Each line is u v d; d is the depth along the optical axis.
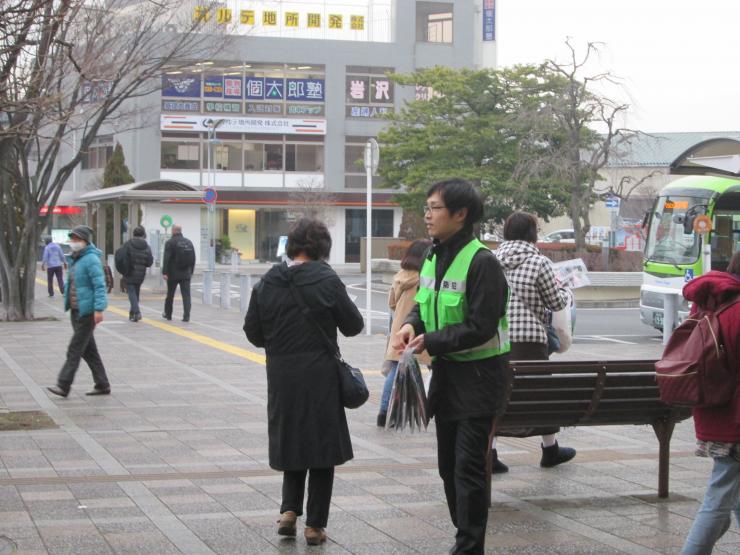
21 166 22.72
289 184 52.53
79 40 18.55
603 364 6.45
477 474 5.02
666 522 6.20
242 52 49.19
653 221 20.92
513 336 7.04
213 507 6.38
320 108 52.59
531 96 38.09
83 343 10.92
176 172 50.91
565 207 38.12
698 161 20.36
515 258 7.07
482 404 5.04
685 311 19.80
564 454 7.78
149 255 21.25
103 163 54.06
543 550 5.57
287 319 5.62
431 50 53.75
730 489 4.71
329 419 5.60
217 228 52.66
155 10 20.20
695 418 4.80
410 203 42.72
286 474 5.80
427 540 5.72
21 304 21.03
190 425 9.44
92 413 10.07
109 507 6.32
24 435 8.83
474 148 39.19
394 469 7.65
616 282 29.89
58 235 48.09
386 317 24.53
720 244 20.38
